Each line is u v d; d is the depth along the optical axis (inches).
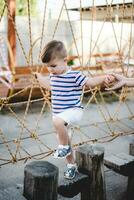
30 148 195.6
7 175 159.8
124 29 402.6
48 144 203.3
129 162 120.3
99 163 111.3
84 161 111.8
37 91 291.6
